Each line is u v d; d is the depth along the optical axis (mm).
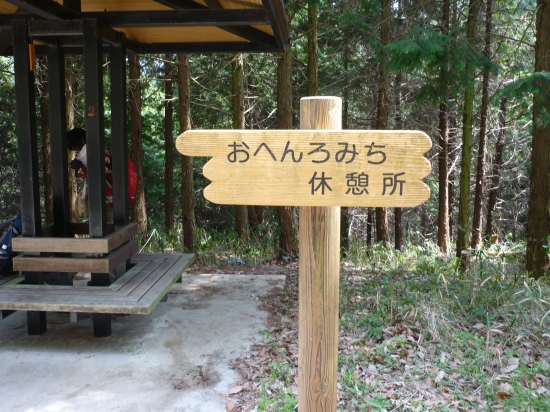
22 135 3859
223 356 3646
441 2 8547
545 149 6031
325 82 10938
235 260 7164
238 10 3957
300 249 2027
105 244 3869
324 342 2043
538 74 5145
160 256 5098
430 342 3703
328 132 1840
